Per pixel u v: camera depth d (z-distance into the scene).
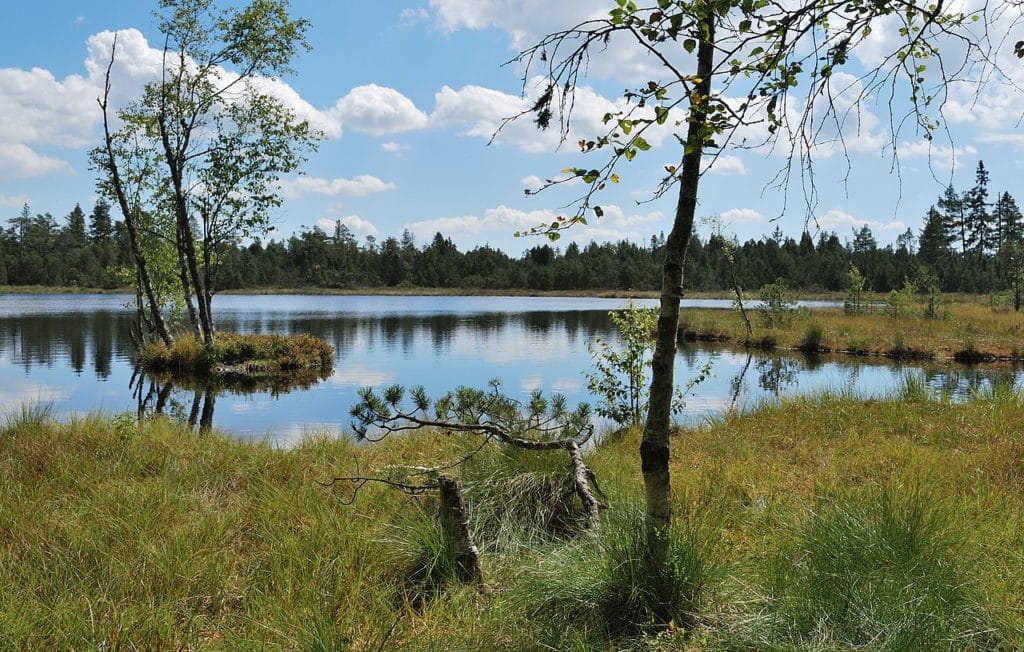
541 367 20.75
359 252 124.44
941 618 3.02
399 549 4.23
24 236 112.44
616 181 2.59
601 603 3.45
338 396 15.90
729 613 3.35
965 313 35.69
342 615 3.39
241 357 20.89
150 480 5.81
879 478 6.39
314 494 5.41
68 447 7.02
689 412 12.96
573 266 111.69
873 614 3.14
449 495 4.12
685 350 26.53
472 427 5.48
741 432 9.40
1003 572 3.83
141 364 20.94
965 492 5.72
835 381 17.86
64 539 4.27
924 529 3.87
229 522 4.75
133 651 3.04
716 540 3.97
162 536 4.37
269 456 7.04
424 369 20.55
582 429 6.43
